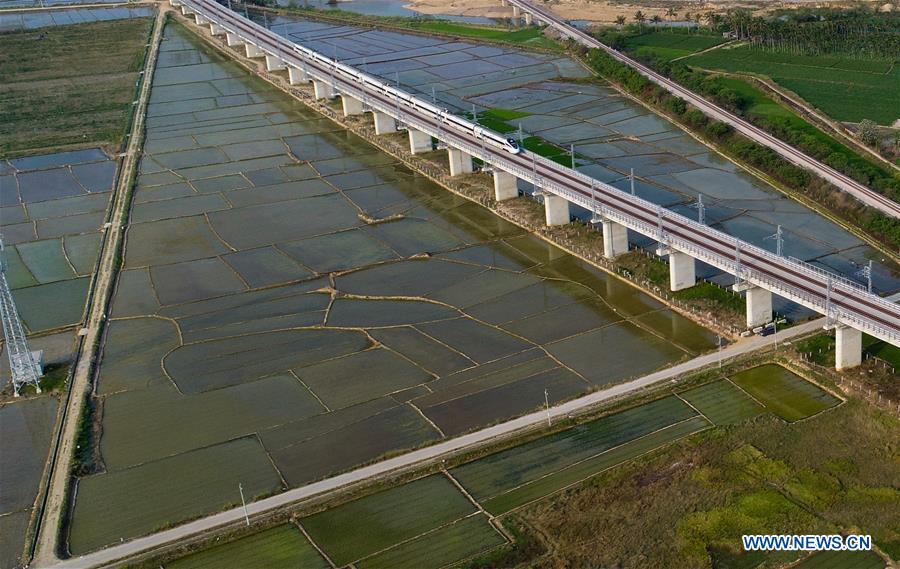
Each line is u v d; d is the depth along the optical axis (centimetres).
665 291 18062
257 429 14825
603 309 17700
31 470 14225
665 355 15938
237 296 19275
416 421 14688
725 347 15950
